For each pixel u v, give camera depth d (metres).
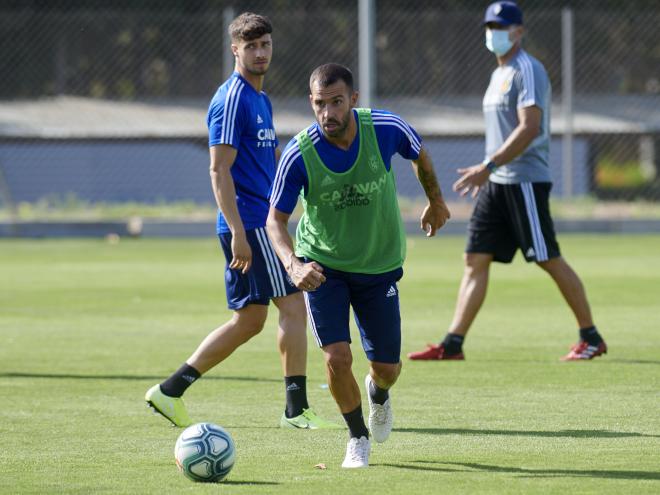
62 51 103.19
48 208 83.12
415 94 104.31
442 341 33.81
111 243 71.56
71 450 22.08
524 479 19.33
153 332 38.47
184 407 24.52
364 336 21.69
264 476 19.83
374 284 21.39
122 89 103.56
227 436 19.55
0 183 84.88
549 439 22.73
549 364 32.16
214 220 75.31
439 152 99.81
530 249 32.94
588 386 28.77
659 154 110.19
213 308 44.22
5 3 109.31
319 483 19.23
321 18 102.12
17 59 102.12
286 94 101.94
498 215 33.38
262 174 25.20
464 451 21.77
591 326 32.84
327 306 21.09
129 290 49.62
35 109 100.19
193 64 104.25
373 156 20.62
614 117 102.00
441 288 49.97
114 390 28.64
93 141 95.81
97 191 96.69
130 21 103.56
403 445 22.41
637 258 60.31
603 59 106.06
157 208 81.94
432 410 25.91
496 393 27.95
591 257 61.00
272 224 20.89
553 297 46.84
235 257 24.22
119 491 18.75
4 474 20.05
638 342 35.78
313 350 35.22
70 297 47.47
